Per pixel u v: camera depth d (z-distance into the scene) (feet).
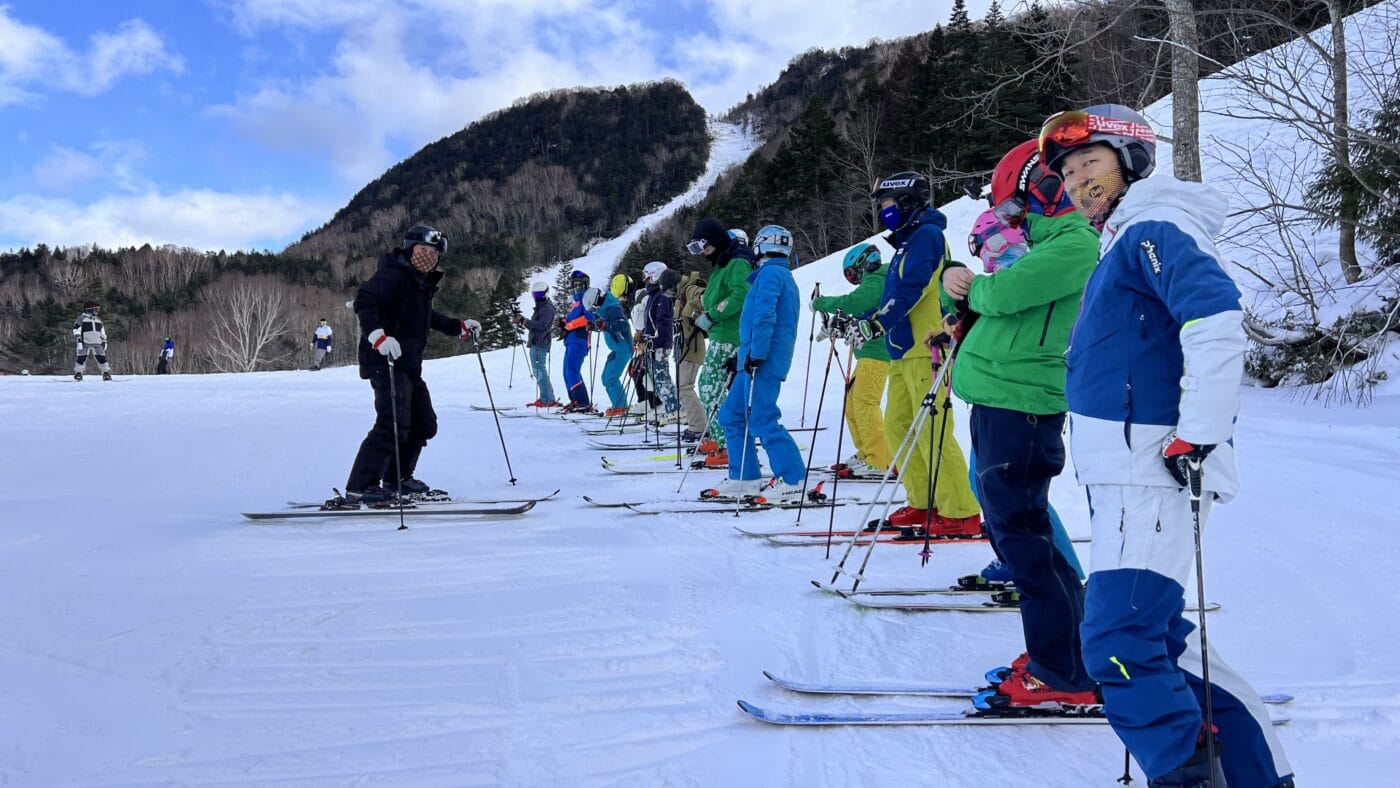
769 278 16.78
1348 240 33.99
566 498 18.65
